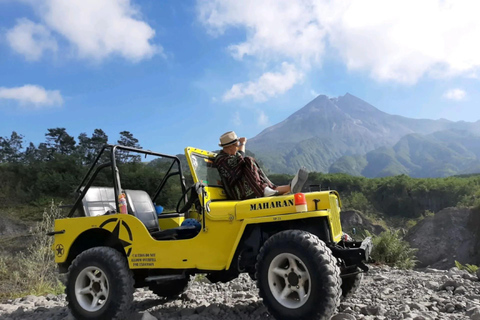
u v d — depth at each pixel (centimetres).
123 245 423
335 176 8606
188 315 434
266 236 394
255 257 389
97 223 441
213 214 391
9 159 6638
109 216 436
